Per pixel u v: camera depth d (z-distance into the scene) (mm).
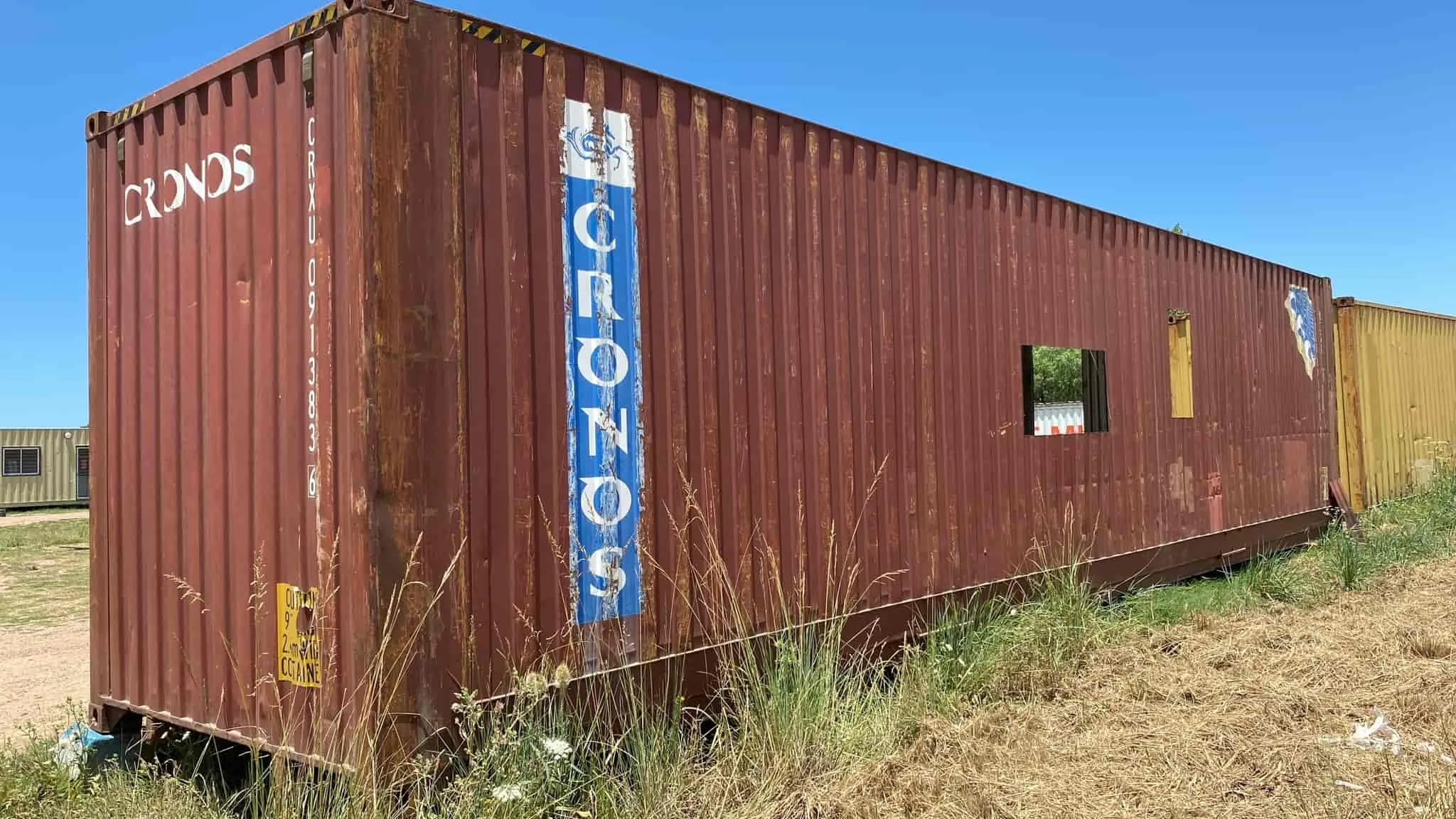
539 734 3295
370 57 3125
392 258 3146
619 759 3602
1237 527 8555
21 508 28453
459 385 3324
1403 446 12688
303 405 3379
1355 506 11008
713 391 4281
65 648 7297
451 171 3346
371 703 3033
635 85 4035
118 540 4230
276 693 3457
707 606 4164
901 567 5246
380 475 3086
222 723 3672
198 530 3814
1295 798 3566
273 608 3490
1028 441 6266
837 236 5000
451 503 3279
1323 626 6070
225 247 3715
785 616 4312
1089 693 4832
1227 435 8602
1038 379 21594
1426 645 5500
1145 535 7328
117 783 3639
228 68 3682
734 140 4473
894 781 3729
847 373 5008
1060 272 6715
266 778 3486
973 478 5785
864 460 5059
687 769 3643
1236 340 8906
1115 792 3676
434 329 3262
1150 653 5480
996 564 5906
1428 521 10328
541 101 3680
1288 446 9719
